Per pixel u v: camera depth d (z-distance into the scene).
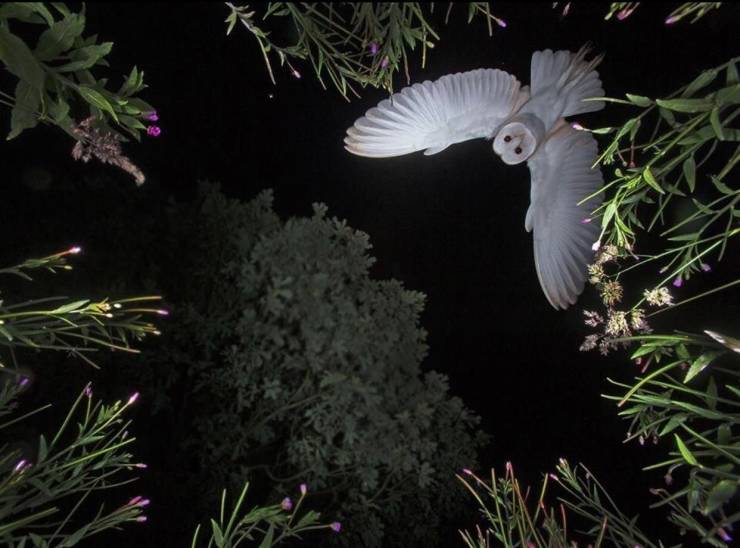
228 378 3.98
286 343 4.17
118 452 3.52
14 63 0.70
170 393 4.34
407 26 0.99
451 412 4.39
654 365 2.08
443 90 1.27
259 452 4.23
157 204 4.42
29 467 1.19
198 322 4.08
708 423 1.92
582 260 1.35
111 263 4.07
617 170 0.94
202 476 3.97
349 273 4.26
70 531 3.20
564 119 1.33
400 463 4.00
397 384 4.34
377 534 3.93
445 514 4.30
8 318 1.12
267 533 1.21
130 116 0.86
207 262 4.23
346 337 4.05
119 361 3.83
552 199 1.35
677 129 0.86
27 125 0.80
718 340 0.91
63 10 0.73
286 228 4.10
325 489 4.15
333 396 3.93
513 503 1.27
